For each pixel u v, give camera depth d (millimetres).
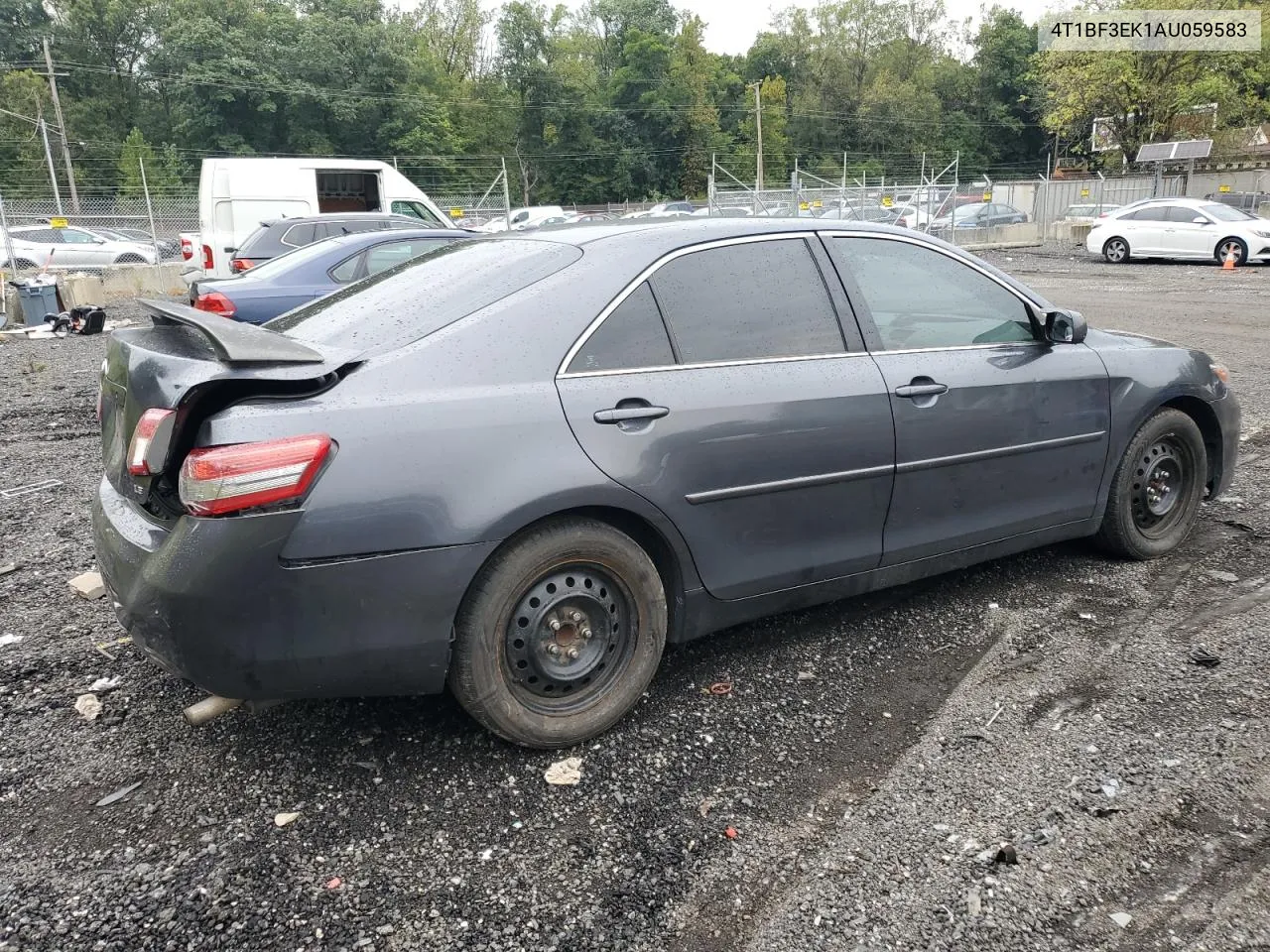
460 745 3055
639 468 2949
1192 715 3137
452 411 2699
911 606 4074
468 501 2670
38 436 7555
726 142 75875
